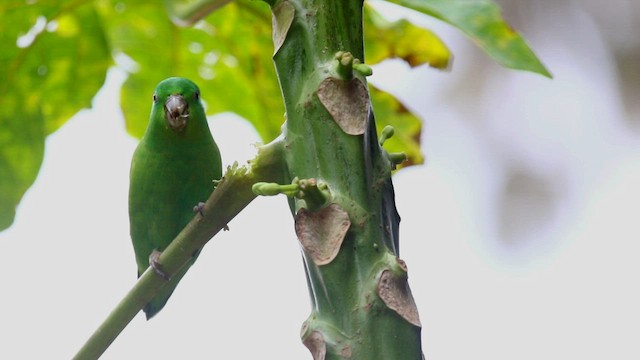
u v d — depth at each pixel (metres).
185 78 8.36
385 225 4.37
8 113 7.93
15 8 7.69
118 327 5.41
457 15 5.68
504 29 5.63
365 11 7.47
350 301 4.21
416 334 4.19
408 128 7.76
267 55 8.11
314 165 4.43
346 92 4.44
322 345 4.21
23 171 7.98
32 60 7.88
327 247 4.25
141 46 8.21
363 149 4.38
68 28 7.93
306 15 4.59
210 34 8.07
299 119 4.50
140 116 8.61
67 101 8.05
